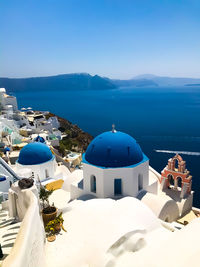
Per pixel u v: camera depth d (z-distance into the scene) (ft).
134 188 57.77
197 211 70.54
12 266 17.89
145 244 35.58
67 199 66.54
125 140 59.36
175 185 73.10
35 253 24.56
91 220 39.75
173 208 59.36
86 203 45.32
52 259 32.37
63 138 233.55
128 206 42.88
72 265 32.01
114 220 39.01
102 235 36.27
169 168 73.77
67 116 546.26
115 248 34.50
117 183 59.52
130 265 31.32
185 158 222.07
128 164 57.36
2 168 56.75
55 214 42.80
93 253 33.76
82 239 36.22
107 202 45.11
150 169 85.51
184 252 28.27
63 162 128.77
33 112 275.18
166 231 39.88
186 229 32.27
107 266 32.35
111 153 57.41
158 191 72.28
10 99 235.61
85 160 61.46
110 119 489.26
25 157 82.94
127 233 35.81
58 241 36.14
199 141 288.71
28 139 151.84
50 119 249.55
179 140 297.33
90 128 402.31
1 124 152.66
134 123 433.48
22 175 62.13
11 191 37.91
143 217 40.78
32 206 28.86
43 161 83.92
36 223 26.94
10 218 38.09
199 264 25.62
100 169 56.65
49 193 46.16
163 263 28.40
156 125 403.75
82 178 69.00
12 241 29.99
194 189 142.31
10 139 141.38
